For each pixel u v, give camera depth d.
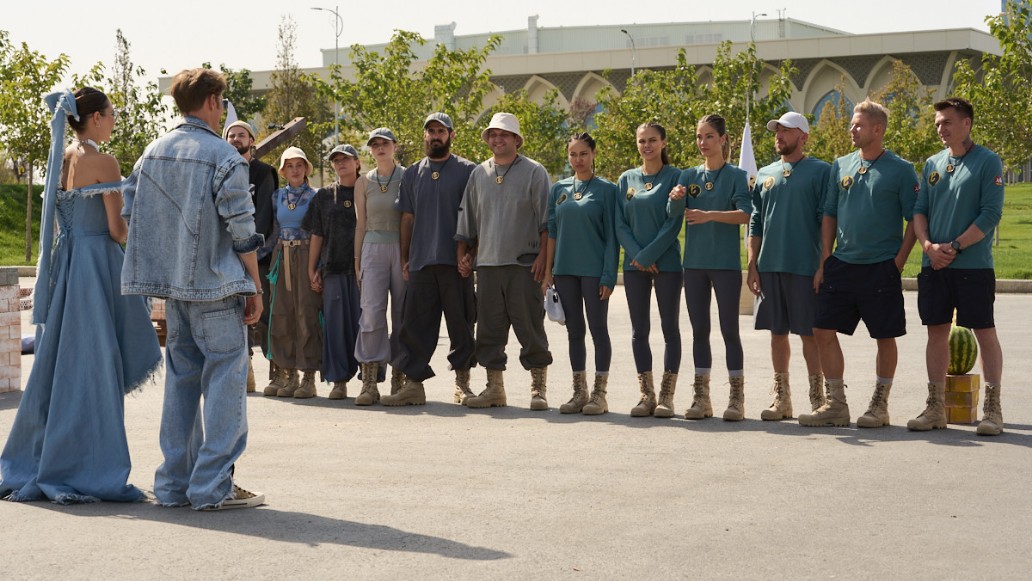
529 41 96.12
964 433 7.22
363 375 8.84
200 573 4.19
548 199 8.41
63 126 5.61
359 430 7.49
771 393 7.99
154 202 5.23
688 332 14.17
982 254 7.16
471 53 30.22
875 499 5.39
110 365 5.50
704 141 7.91
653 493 5.54
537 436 7.22
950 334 7.86
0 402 8.82
